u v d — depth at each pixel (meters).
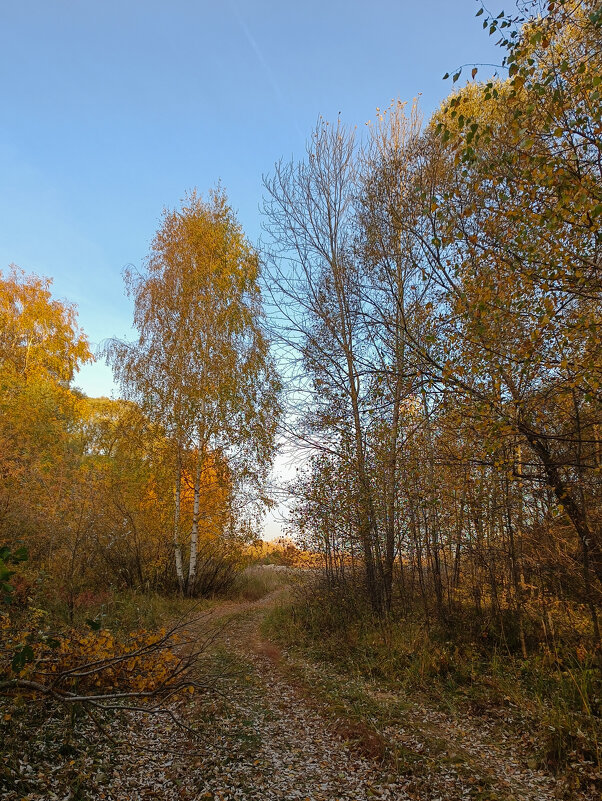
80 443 22.25
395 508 9.98
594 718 5.39
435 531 9.53
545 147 5.48
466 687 7.03
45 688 3.98
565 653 7.09
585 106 5.21
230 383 14.87
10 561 3.66
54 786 3.84
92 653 5.21
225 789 4.15
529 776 4.68
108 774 4.18
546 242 5.64
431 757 4.90
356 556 11.29
